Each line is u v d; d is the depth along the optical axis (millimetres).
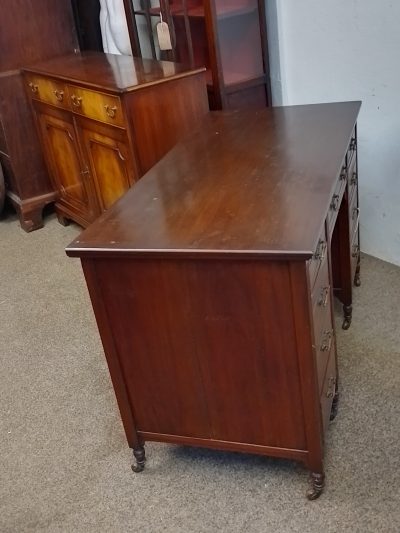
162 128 2432
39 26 3127
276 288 1424
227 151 1936
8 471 1897
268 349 1516
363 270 2635
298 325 1452
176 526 1654
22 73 3156
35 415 2105
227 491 1735
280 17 2652
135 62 2773
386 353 2158
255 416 1631
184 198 1654
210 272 1451
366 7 2307
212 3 2531
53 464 1902
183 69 2479
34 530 1695
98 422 2041
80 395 2170
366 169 2578
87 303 2707
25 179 3355
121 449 1926
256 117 2230
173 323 1559
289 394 1562
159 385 1670
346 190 2084
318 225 1419
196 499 1726
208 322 1527
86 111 2643
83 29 3482
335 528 1584
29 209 3381
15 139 3270
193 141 2072
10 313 2703
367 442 1816
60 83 2779
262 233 1421
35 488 1827
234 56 2697
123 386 1693
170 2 2783
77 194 3119
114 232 1533
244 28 2670
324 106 2252
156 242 1455
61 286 2865
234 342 1536
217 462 1832
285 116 2199
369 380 2045
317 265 1526
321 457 1625
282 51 2727
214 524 1645
